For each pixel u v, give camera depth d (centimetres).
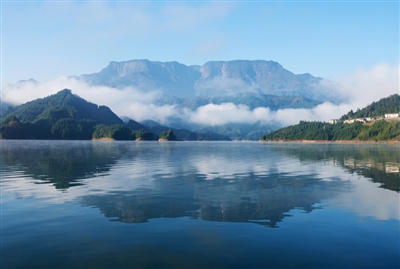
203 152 12619
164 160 8256
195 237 2200
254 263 1825
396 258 1889
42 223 2500
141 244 2080
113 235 2234
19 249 2003
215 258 1884
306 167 6431
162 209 2922
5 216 2695
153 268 1769
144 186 4109
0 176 4975
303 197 3428
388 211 2852
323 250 1994
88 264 1808
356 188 3975
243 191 3791
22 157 8919
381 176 5072
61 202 3189
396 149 15212
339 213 2788
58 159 8281
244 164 7119
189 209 2919
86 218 2636
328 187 4059
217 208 2958
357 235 2242
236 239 2164
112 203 3138
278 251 1980
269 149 15912
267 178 4844
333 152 12406
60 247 2034
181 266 1792
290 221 2559
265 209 2923
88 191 3762
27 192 3681
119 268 1766
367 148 16750
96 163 7219
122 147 17425
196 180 4606
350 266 1794
